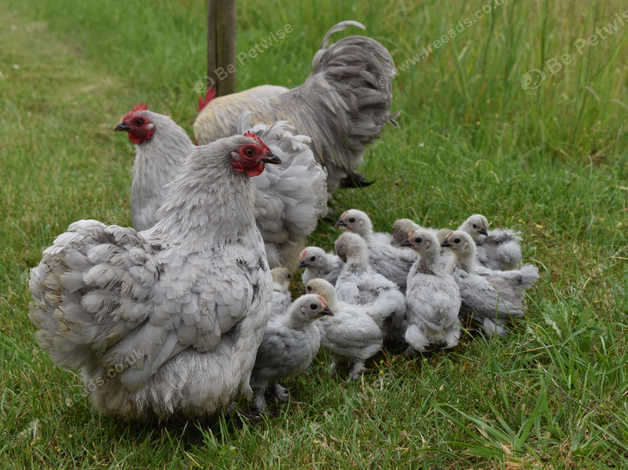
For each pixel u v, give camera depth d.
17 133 2.38
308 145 1.70
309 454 1.34
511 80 2.31
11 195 1.98
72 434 1.37
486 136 2.22
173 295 1.29
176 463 1.32
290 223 1.62
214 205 1.35
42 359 1.49
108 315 1.27
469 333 1.54
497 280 1.56
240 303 1.33
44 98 2.82
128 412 1.34
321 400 1.45
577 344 1.48
